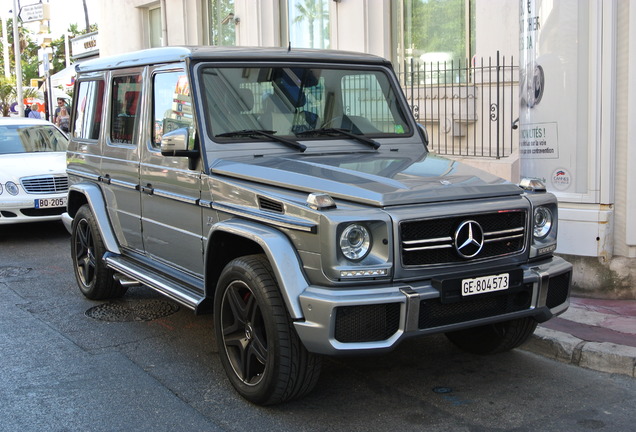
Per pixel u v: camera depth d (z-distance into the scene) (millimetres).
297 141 5234
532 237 4590
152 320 6477
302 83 5473
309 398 4691
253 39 14094
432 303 4133
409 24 11023
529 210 4535
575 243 6617
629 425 4262
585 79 6434
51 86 25578
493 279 4258
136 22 18344
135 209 6062
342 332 3955
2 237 10859
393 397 4699
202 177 4973
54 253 9664
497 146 8844
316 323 3967
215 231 4715
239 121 5148
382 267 4008
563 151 6605
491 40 9359
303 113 5406
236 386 4652
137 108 5977
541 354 5453
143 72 5875
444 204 4223
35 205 10344
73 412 4531
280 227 4234
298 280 4094
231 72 5258
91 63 7133
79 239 7184
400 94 5902
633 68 6199
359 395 4734
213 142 4996
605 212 6441
